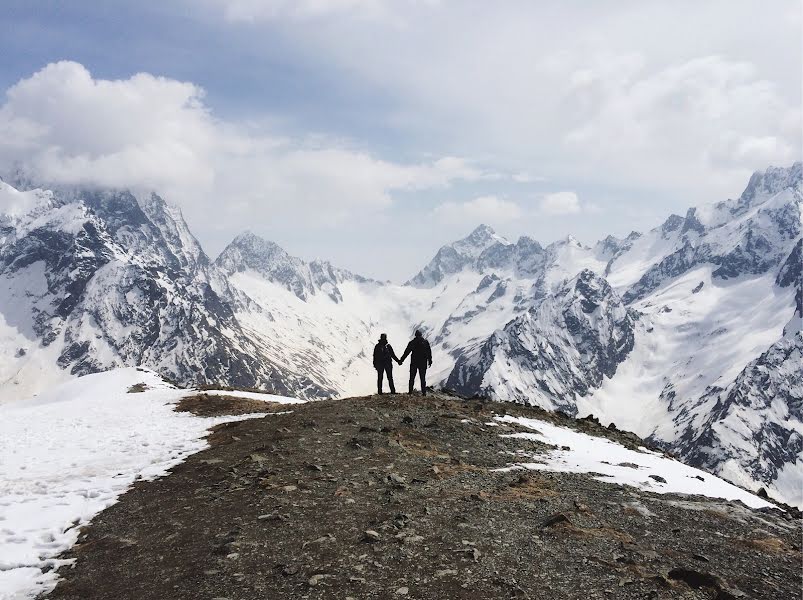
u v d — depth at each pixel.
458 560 11.59
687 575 11.05
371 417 26.67
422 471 18.36
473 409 30.38
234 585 10.87
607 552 12.23
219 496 16.31
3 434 31.81
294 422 26.08
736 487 21.89
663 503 16.12
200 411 37.78
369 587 10.53
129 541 13.60
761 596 10.66
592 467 20.31
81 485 19.02
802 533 14.52
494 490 16.41
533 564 11.53
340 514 14.24
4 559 12.92
